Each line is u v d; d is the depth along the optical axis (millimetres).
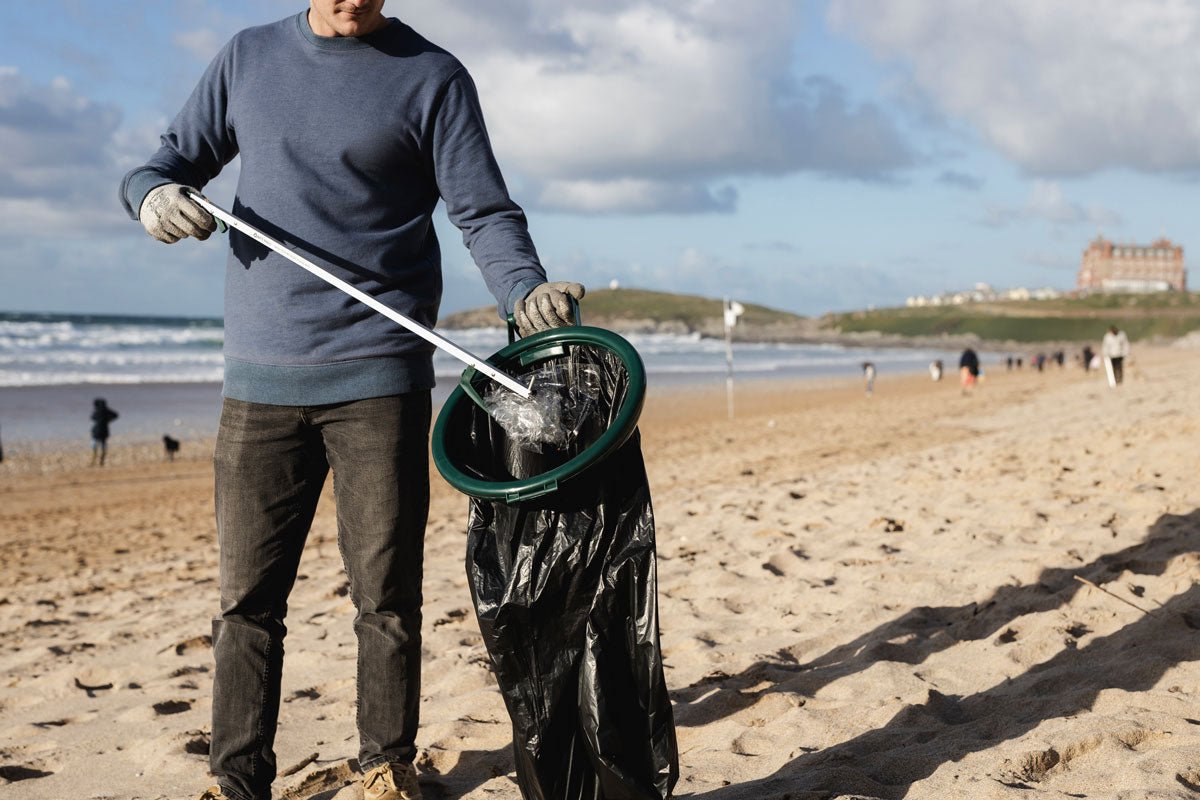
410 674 2350
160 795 2689
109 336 61656
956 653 3193
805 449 13477
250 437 2264
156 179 2229
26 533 10820
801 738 2613
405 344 2258
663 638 3867
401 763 2332
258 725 2322
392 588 2305
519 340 2242
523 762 1983
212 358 47656
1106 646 3010
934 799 2096
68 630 5414
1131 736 2221
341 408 2240
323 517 10164
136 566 8148
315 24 2246
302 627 4676
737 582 4648
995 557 4414
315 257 2221
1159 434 7824
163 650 4496
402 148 2254
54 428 23266
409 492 2281
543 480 1862
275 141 2219
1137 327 162500
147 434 22547
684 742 2744
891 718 2639
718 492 8414
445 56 2318
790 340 162500
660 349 89375
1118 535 4543
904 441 13531
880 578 4379
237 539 2287
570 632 1958
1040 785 2090
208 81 2340
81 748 3168
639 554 1940
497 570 1982
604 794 1932
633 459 1982
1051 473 6672
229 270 2305
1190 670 2617
